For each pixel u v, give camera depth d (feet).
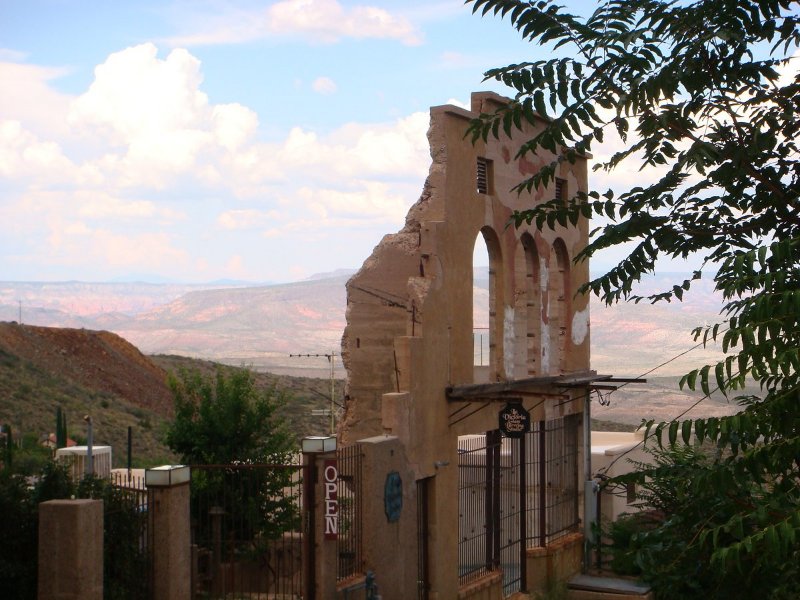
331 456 49.88
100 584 37.50
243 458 67.21
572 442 80.28
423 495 59.36
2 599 38.93
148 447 152.76
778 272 27.50
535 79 32.68
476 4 32.71
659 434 29.32
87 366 216.74
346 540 54.24
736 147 32.45
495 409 66.03
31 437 101.91
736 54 32.45
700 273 34.63
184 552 43.73
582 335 80.69
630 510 89.76
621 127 33.78
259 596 54.70
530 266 72.69
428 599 58.49
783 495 29.78
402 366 56.70
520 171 69.62
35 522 39.83
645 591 71.77
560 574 73.92
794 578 33.01
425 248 59.21
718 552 27.48
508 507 71.67
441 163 60.59
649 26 32.32
